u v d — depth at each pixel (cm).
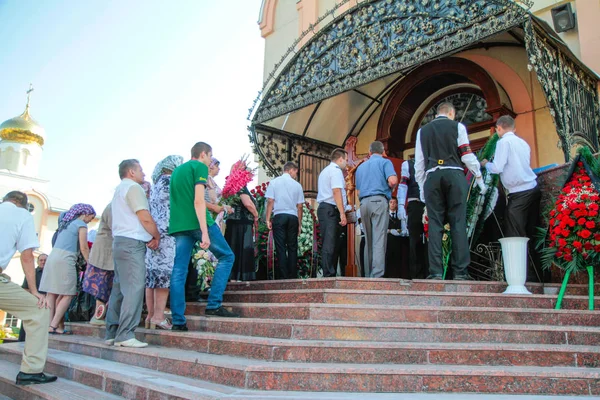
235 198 661
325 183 629
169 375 369
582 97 716
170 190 494
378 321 411
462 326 386
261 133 1027
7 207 431
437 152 532
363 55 834
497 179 596
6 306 413
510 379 318
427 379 319
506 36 867
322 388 312
